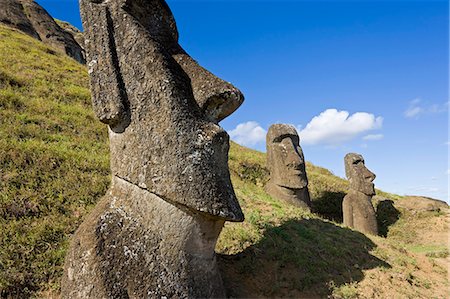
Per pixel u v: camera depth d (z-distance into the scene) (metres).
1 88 11.56
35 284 4.27
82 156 7.93
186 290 3.22
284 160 10.23
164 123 3.30
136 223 3.29
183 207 3.27
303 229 6.77
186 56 3.79
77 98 13.47
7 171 6.33
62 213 5.64
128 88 3.46
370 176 11.36
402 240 12.15
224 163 3.53
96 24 3.57
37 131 8.79
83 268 3.06
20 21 29.83
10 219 5.16
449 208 14.34
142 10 3.76
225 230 5.90
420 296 5.61
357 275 5.72
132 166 3.38
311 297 4.86
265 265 5.29
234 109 3.68
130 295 3.00
